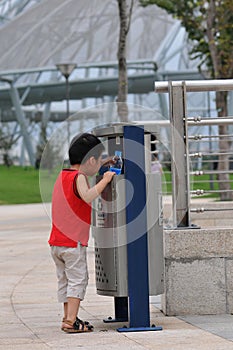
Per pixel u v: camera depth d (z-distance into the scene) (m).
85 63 97.12
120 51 36.00
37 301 12.34
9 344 8.95
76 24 96.88
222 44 36.94
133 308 9.71
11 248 22.11
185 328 9.73
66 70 49.97
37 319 10.70
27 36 97.88
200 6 38.03
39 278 15.27
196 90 11.23
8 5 102.00
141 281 9.70
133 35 97.38
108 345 8.74
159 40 97.50
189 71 97.38
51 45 97.88
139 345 8.70
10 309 11.60
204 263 10.73
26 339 9.24
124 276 9.71
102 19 96.50
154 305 11.81
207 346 8.52
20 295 13.01
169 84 11.20
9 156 105.69
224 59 37.44
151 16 96.88
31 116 114.88
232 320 10.28
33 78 100.81
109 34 96.56
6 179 84.69
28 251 21.12
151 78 97.81
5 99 108.75
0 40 98.31
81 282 9.59
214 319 10.39
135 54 97.62
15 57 98.31
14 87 102.56
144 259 9.70
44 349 8.61
